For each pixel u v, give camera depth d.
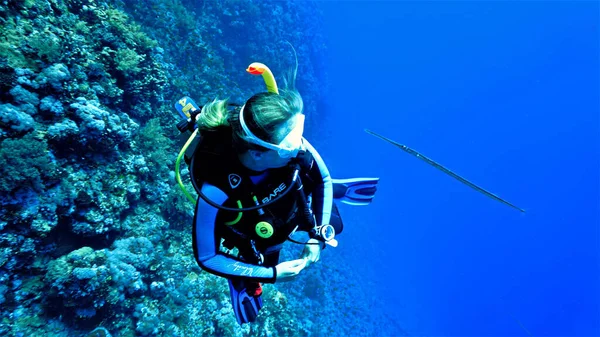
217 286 9.27
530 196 67.25
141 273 7.21
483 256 46.09
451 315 32.84
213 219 1.05
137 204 8.06
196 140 1.14
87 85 6.84
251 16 17.52
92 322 6.42
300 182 1.17
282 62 19.62
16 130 5.53
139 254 7.19
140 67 8.70
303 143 1.32
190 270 8.88
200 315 8.30
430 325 28.59
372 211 36.09
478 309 36.19
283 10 22.39
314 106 24.92
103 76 7.40
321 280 17.58
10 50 5.64
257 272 1.15
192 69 12.90
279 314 10.91
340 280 19.47
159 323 7.13
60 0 7.21
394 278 29.06
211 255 1.08
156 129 8.91
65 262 6.07
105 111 6.84
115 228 7.12
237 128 0.92
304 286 15.97
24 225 5.55
